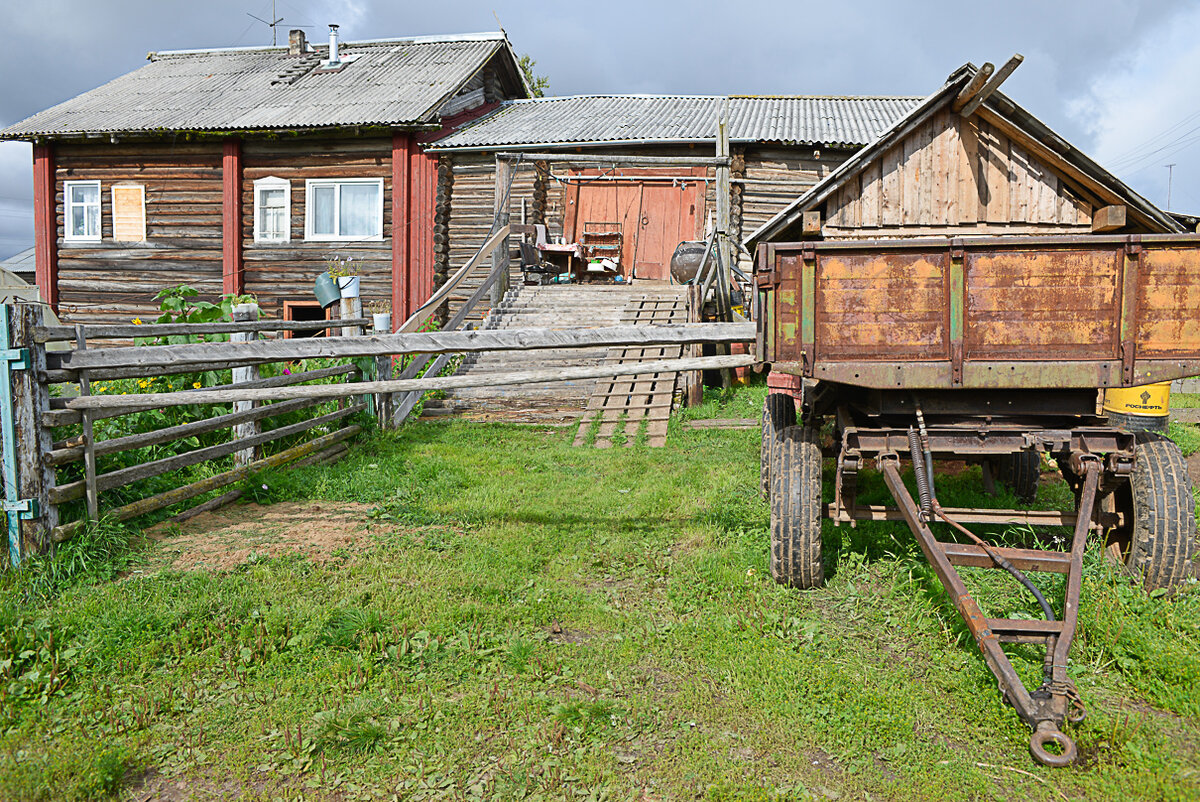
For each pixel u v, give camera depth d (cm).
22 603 407
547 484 670
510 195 1463
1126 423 771
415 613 396
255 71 1911
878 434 416
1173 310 386
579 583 451
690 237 1527
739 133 1459
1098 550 448
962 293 392
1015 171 764
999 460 626
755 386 1147
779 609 404
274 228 1658
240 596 413
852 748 290
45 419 453
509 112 1777
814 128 1500
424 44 1984
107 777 271
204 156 1656
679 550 502
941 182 768
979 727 301
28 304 443
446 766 281
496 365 1118
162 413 623
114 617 379
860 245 397
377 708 314
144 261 1698
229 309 870
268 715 312
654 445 836
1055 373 393
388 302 1609
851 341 405
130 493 542
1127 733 289
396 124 1489
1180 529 388
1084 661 347
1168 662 333
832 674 336
